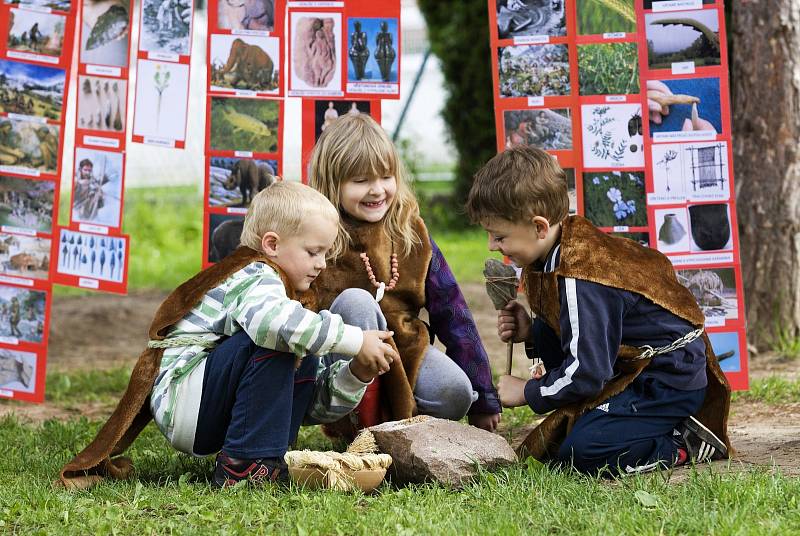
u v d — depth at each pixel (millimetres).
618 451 3221
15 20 4676
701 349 3396
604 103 4344
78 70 4562
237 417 3057
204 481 3312
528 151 3379
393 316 3695
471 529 2557
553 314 3309
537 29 4344
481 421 3805
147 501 2920
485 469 3082
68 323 8711
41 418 5020
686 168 4355
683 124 4352
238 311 3031
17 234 4789
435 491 2918
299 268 3193
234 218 4465
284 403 3062
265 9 4395
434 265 3803
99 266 4691
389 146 3621
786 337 6273
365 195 3596
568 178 4371
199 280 3232
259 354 3033
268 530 2615
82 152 4625
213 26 4402
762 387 5047
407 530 2523
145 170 14797
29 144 4738
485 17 12023
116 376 6242
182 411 3127
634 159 4367
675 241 4383
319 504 2791
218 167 4449
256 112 4434
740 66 6262
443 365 3654
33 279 4805
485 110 12312
